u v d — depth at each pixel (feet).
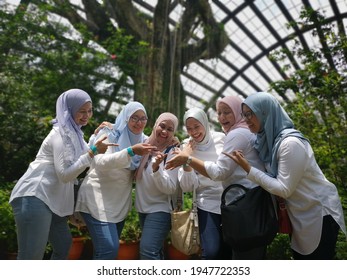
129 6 39.37
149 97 35.42
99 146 8.80
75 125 9.39
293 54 28.19
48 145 9.10
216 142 9.85
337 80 19.92
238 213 7.57
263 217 7.65
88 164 8.73
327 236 7.68
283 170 7.55
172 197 9.98
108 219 9.22
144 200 9.75
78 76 29.76
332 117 17.58
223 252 8.89
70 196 9.48
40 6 30.42
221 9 51.75
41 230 8.61
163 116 10.24
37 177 8.83
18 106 24.80
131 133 10.17
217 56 43.06
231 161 8.43
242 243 7.46
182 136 31.12
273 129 8.09
